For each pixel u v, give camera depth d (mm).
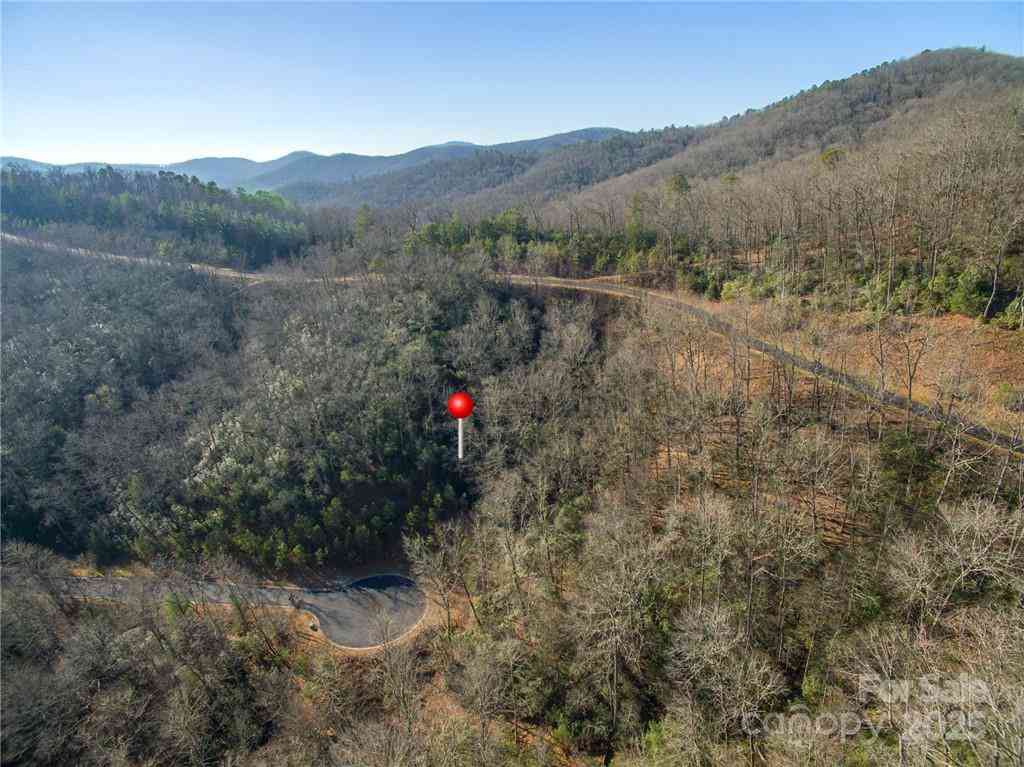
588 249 116875
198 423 78750
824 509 46969
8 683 44625
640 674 41500
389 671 46438
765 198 101938
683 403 60906
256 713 48406
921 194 71875
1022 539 34219
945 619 33719
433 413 77500
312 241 154875
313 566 66750
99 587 65875
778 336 66438
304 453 72125
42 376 84875
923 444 48000
